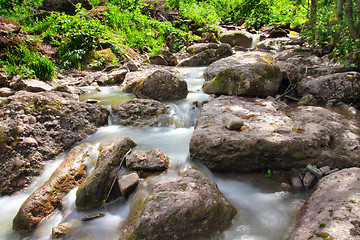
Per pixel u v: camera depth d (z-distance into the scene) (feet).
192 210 6.96
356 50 16.79
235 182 9.56
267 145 9.27
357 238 5.30
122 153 10.27
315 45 22.79
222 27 50.85
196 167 9.96
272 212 7.85
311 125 10.59
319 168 9.14
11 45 20.47
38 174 10.69
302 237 6.00
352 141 9.70
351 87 13.89
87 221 8.09
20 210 8.26
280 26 42.24
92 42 26.14
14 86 16.20
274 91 15.69
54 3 32.42
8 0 33.04
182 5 49.24
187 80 22.77
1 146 10.56
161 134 13.07
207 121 11.59
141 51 31.27
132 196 8.74
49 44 25.94
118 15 34.06
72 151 11.21
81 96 17.97
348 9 16.52
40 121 12.44
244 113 12.26
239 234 7.13
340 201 6.61
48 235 7.87
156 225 6.64
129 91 19.04
